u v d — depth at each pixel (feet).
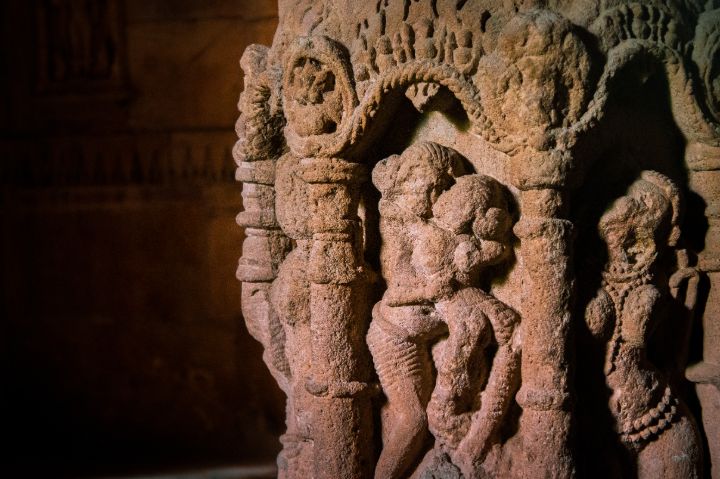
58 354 16.71
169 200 16.24
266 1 15.70
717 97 7.93
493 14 7.54
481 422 7.91
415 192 7.85
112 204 16.47
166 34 16.12
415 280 7.98
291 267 8.58
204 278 16.17
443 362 7.92
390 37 7.63
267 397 16.01
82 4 16.42
